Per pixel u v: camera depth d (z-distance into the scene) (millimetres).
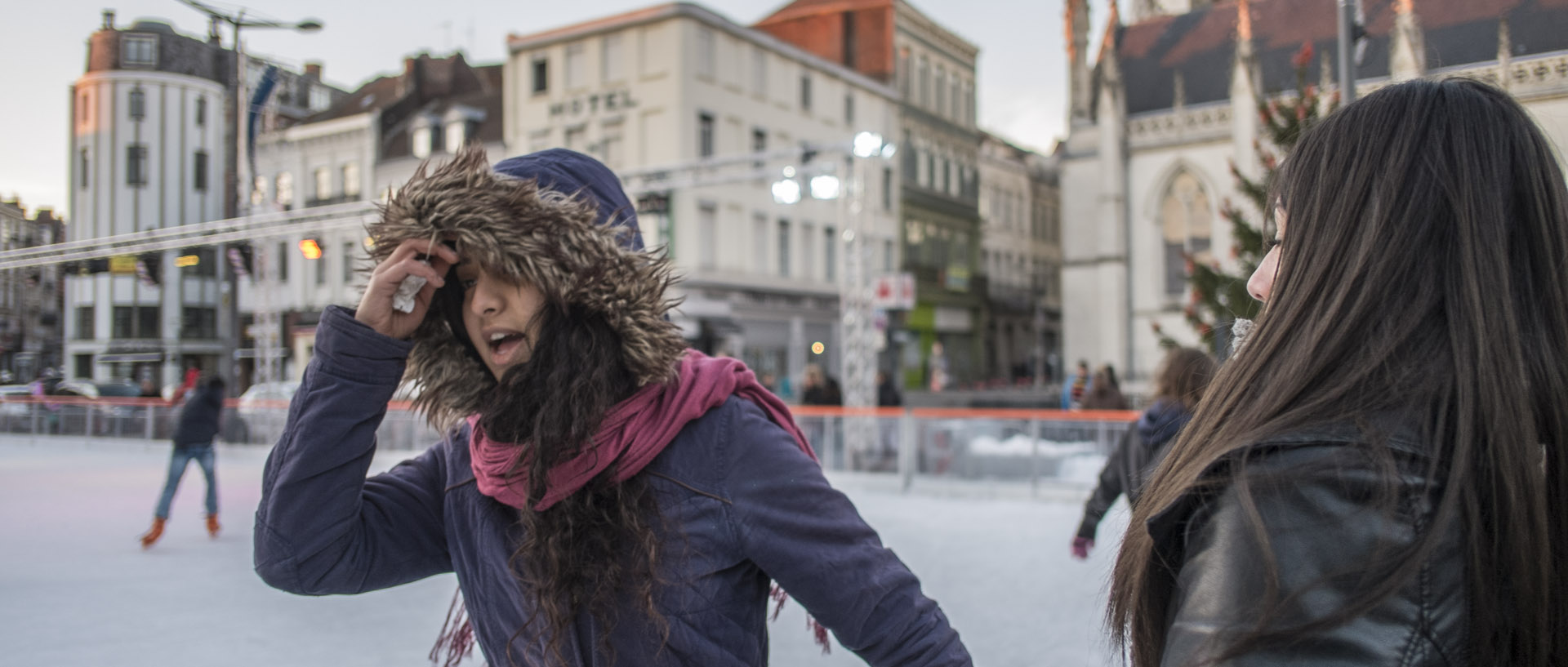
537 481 1147
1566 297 773
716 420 1260
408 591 5852
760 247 31484
